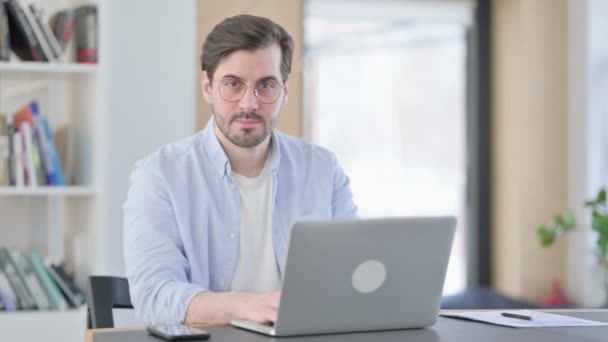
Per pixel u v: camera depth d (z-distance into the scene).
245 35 2.51
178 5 4.34
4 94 4.30
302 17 4.91
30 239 4.37
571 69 6.16
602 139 6.06
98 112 3.97
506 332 2.09
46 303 3.93
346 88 6.24
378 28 6.30
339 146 6.26
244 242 2.69
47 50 3.99
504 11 6.36
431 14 6.37
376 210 6.36
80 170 4.23
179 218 2.61
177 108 4.34
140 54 4.29
